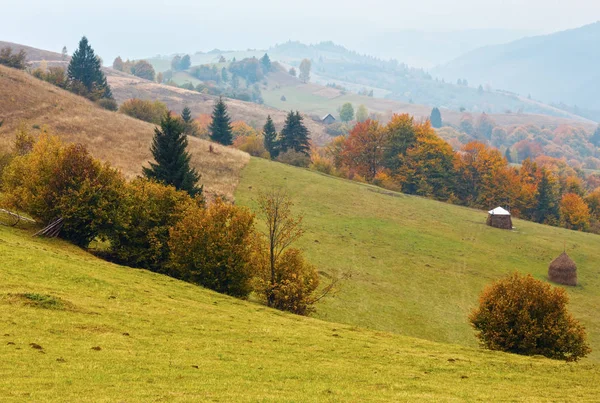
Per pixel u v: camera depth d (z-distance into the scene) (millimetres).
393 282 75375
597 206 194375
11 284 33188
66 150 54531
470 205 170875
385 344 37156
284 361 28969
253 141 168000
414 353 34594
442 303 71125
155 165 76938
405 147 174125
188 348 28953
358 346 34844
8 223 52938
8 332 26094
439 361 32469
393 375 28312
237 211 53344
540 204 176375
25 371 21891
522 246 104250
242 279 52094
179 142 77062
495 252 97875
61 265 40812
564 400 25562
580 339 44438
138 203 54938
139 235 54875
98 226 53531
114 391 21000
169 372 24438
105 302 34969
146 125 134375
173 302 39531
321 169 159000
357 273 76062
